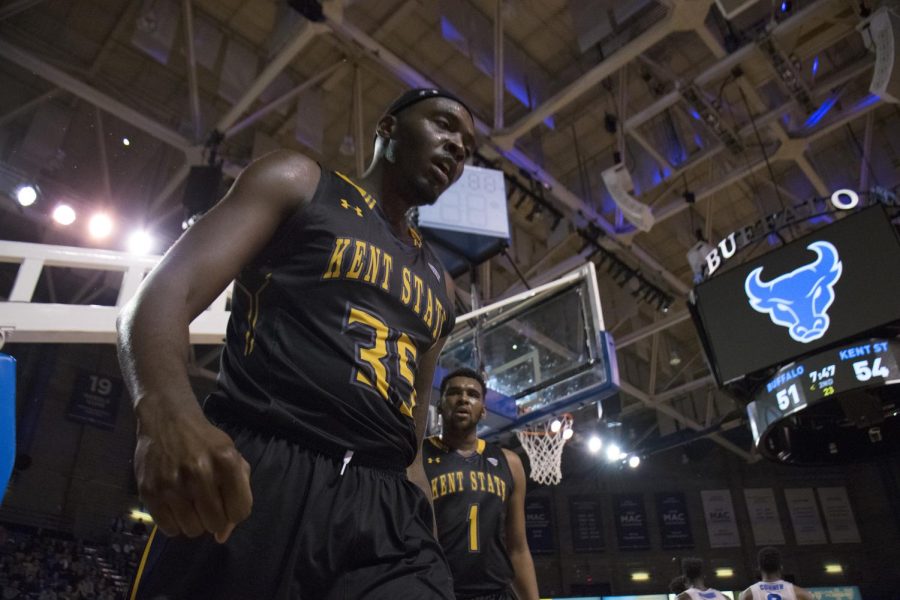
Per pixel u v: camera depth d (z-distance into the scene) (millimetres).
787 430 7180
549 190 10219
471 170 6953
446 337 1543
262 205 1032
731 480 20016
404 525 1069
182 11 8328
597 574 18484
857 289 6266
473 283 7215
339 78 9562
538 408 6219
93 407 13859
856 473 19797
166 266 884
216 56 8750
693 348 16922
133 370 775
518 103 10242
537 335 6504
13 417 1220
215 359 13992
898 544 18516
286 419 994
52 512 12648
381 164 1310
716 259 7754
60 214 5762
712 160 10922
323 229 1097
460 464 3143
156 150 10133
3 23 8648
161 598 899
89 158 9617
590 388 5961
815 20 9367
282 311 1063
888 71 6961
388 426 1095
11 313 2662
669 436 17812
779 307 6672
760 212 12203
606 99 10469
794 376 6410
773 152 10117
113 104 8258
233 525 713
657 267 12414
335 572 959
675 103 10281
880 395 6324
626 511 19375
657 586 18391
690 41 9641
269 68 7969
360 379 1062
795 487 19828
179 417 725
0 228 10562
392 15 8805
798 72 8953
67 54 9148
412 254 1268
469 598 2891
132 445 14305
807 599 5766
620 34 8914
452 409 3207
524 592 3135
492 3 8992
